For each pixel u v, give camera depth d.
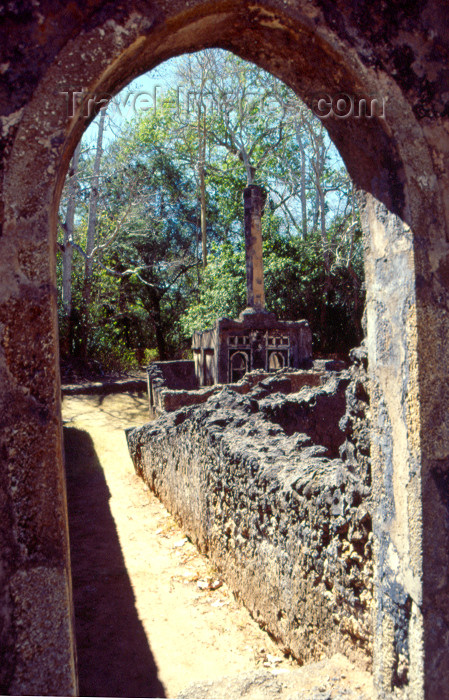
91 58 1.92
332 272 19.88
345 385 6.53
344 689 2.63
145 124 25.20
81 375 18.66
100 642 3.88
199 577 4.86
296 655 3.43
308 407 6.32
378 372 2.47
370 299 2.53
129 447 9.04
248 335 13.80
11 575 1.92
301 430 6.27
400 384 2.29
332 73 2.28
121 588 4.73
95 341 20.23
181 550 5.48
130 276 24.95
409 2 2.22
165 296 29.23
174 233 31.69
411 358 2.21
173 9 1.98
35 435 1.94
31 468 1.94
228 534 4.60
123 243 26.17
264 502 3.84
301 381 11.84
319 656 3.17
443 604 2.18
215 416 5.42
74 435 11.50
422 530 2.16
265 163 25.97
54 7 1.90
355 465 2.93
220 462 4.75
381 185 2.38
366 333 2.70
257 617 3.99
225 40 2.38
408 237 2.22
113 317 23.67
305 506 3.31
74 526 6.38
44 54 1.89
